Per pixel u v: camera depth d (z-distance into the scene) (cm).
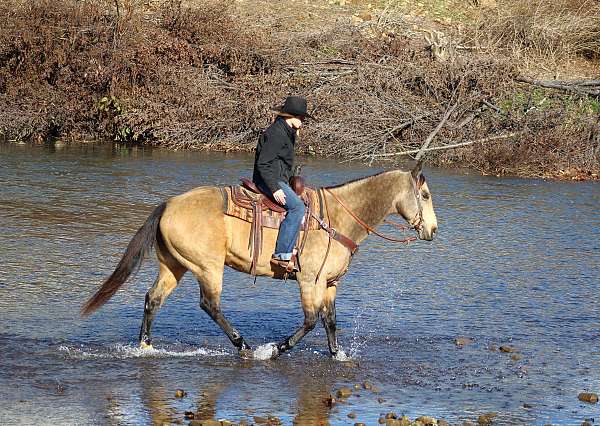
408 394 966
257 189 1052
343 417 894
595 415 921
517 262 1571
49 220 1761
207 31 2736
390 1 3338
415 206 1075
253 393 952
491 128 2584
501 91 2592
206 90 2645
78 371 1002
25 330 1140
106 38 2716
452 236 1753
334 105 2555
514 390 986
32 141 2734
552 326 1223
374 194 1070
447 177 2356
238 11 3120
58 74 2734
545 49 2984
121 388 954
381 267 1526
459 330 1196
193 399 928
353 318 1241
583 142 2495
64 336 1125
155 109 2633
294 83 2650
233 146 2661
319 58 2756
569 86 2653
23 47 2694
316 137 2530
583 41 3036
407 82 2661
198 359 1059
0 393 927
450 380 1012
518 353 1111
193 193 1055
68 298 1286
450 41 2766
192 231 1034
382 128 2570
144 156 2531
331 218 1062
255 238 1038
